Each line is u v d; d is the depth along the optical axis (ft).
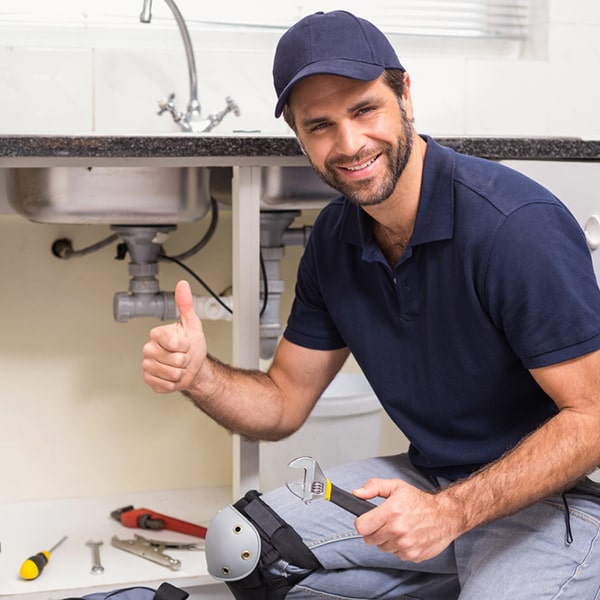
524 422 4.24
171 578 5.39
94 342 6.84
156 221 5.56
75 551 5.86
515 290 3.83
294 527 4.46
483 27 7.53
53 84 6.63
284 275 7.11
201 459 7.16
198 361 4.28
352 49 3.83
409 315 4.26
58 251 6.64
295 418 4.89
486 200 3.96
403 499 3.52
